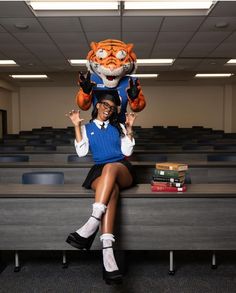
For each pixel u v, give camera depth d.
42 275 2.44
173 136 8.48
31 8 4.75
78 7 4.77
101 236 1.91
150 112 14.34
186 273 2.46
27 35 6.04
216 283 2.29
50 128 12.67
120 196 2.12
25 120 14.37
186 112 14.34
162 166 2.21
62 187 2.37
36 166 3.73
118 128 2.28
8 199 2.17
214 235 2.16
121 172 2.12
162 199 2.15
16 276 2.42
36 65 9.08
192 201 2.14
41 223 2.18
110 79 2.80
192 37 6.25
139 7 4.80
